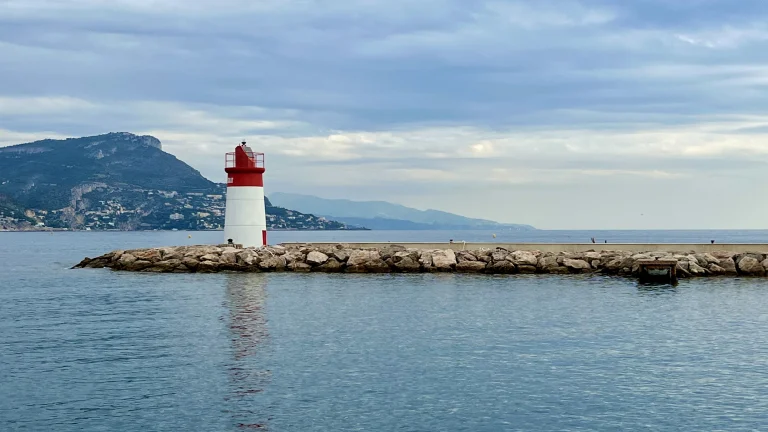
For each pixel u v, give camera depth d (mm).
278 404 25422
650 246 65812
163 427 23312
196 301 47094
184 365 30172
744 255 60625
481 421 24016
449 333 36688
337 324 39000
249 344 34062
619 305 45312
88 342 34500
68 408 24938
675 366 30391
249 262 64000
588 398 26250
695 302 46438
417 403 25625
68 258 110312
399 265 63281
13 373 28922
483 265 62594
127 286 55406
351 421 23922
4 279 64562
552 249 67188
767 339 35438
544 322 39625
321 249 65688
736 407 25328
